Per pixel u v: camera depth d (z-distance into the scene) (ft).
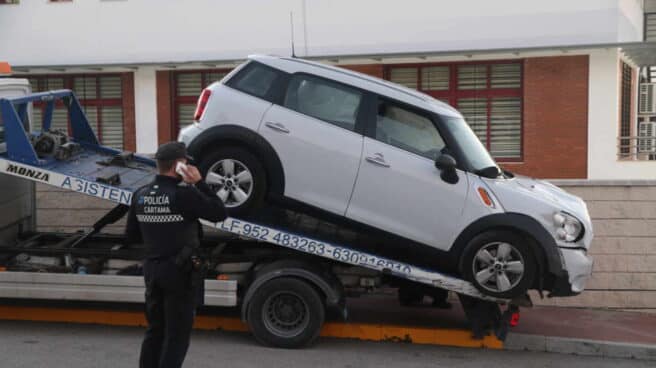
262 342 23.26
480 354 23.62
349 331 24.72
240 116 23.11
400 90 23.71
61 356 21.68
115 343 23.13
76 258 24.50
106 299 23.34
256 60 23.84
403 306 28.07
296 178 22.95
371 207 22.90
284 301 23.25
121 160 25.96
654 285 28.81
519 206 22.50
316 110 23.32
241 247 25.61
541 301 29.48
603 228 29.04
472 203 22.56
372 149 22.88
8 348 22.39
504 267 22.48
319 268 23.24
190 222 17.20
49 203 30.42
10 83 26.27
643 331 25.85
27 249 24.62
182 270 16.92
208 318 25.09
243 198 22.82
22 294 23.54
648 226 28.76
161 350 17.46
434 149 23.11
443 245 22.82
